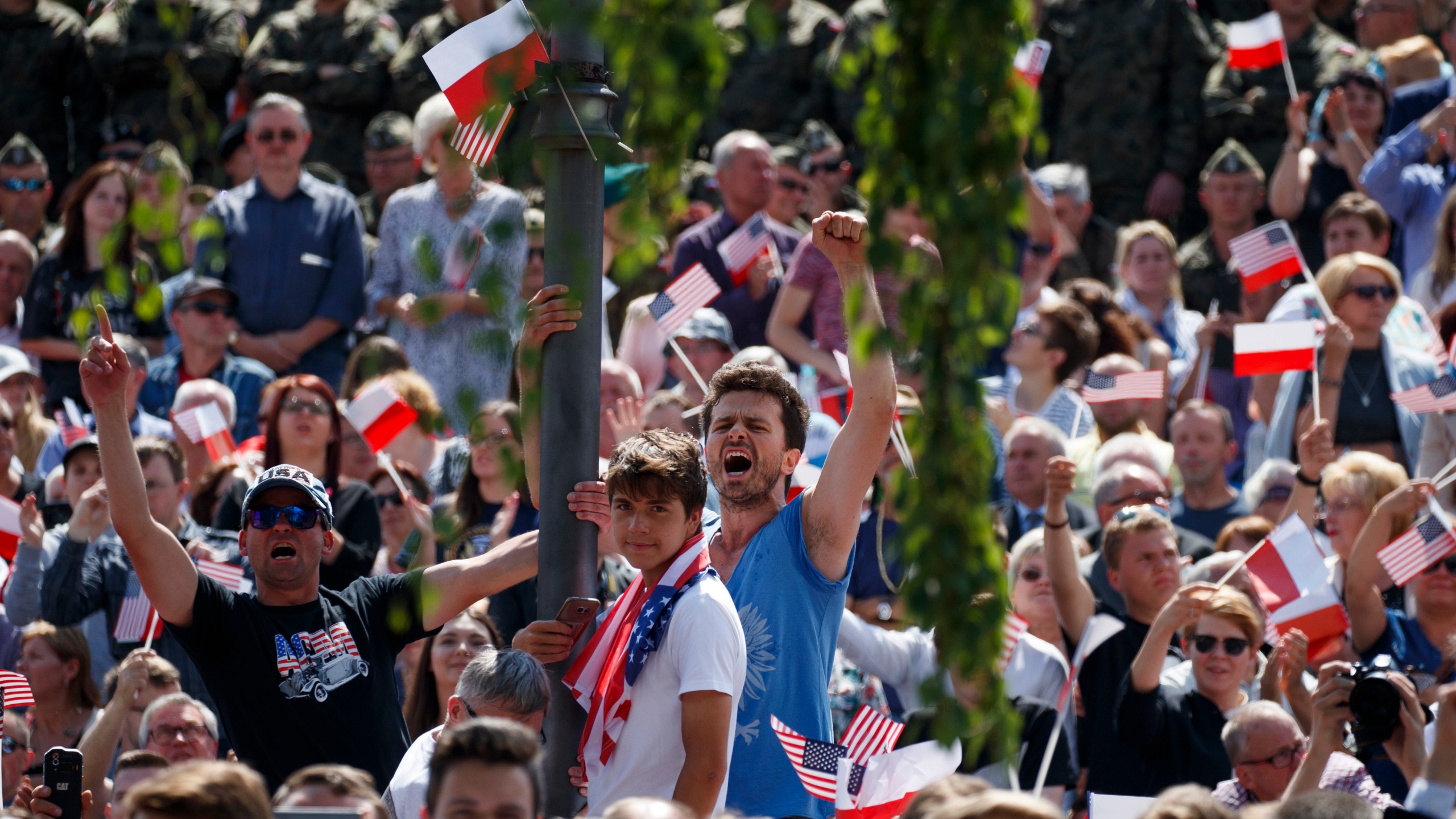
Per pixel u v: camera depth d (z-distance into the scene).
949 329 10.88
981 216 10.62
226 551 25.23
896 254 10.77
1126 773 21.59
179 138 43.72
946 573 10.91
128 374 17.38
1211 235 39.03
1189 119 41.00
